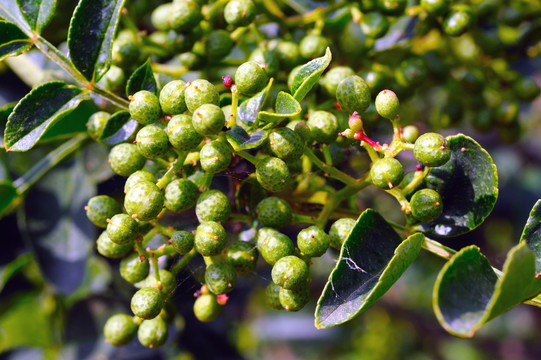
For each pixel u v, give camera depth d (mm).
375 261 158
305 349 372
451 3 190
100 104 184
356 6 189
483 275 150
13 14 170
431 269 338
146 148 159
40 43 169
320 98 179
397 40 198
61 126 185
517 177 315
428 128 233
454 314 144
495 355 361
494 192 164
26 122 164
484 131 215
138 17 197
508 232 305
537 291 151
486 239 289
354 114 162
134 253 168
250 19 179
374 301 153
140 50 181
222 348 244
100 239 167
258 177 158
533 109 324
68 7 197
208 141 163
